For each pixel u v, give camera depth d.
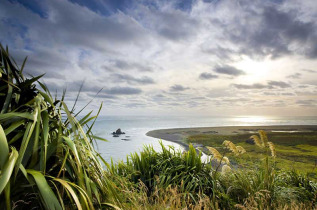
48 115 2.09
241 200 3.51
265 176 3.67
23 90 2.08
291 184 4.42
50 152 1.89
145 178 4.15
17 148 1.91
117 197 2.30
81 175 1.92
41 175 1.61
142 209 2.64
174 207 2.84
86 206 1.75
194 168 4.22
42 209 1.75
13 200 1.65
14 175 1.58
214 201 3.29
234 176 3.99
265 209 3.06
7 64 1.98
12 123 1.81
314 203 3.58
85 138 2.17
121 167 4.38
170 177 3.97
